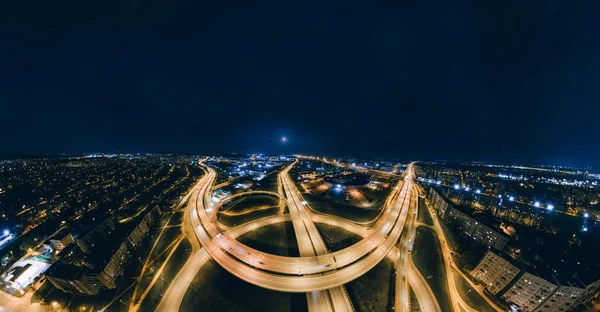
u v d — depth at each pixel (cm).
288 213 15888
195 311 7744
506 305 8231
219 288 8688
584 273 7738
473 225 12244
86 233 10969
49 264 10056
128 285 8869
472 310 8094
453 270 9981
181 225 13975
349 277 9300
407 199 19738
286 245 11725
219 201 18650
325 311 7794
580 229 13825
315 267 9950
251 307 7888
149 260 10381
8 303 8106
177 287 8750
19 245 11081
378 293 8619
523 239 10288
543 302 7556
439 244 12025
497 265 8644
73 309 7844
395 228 13800
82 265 9088
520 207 16712
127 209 15275
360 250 11338
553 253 9019
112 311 7769
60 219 13600
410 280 9312
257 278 9194
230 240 12125
